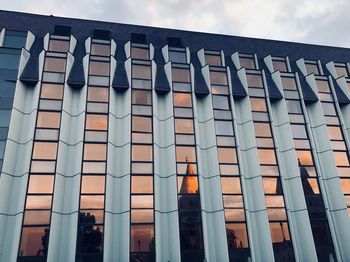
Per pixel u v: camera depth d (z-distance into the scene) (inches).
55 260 727.7
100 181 823.7
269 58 1187.3
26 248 713.6
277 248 840.3
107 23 1194.0
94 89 950.4
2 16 1090.1
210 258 807.7
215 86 1043.3
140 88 987.9
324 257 852.0
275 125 1035.9
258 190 902.4
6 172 784.3
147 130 926.4
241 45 1252.5
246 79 1067.3
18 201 772.0
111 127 901.8
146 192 837.2
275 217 877.8
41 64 944.9
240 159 928.9
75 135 889.5
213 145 938.1
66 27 1143.6
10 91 904.3
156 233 790.5
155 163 876.6
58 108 896.9
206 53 1168.8
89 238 756.6
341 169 981.8
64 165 835.4
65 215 781.9
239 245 823.7
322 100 1093.1
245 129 1001.5
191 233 813.9
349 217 900.6
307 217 882.8
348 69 1226.6
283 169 965.2
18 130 858.1
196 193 861.8
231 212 858.8
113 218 806.5
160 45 1172.5
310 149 997.2
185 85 1026.1
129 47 1078.4
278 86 1088.2
